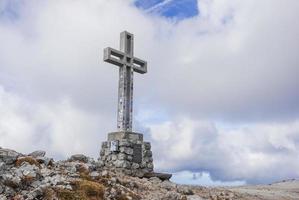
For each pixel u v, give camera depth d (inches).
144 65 1202.6
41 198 590.6
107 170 891.4
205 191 972.6
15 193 590.6
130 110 1127.0
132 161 1055.0
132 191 748.0
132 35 1184.2
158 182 942.4
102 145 1099.3
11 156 705.6
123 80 1128.8
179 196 780.0
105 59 1107.9
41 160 761.6
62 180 652.7
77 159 860.6
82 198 615.2
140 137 1109.1
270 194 1194.6
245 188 1386.6
